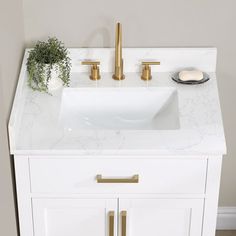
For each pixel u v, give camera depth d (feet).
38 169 7.68
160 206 7.95
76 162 7.64
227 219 10.37
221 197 10.25
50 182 7.77
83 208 7.98
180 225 8.11
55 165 7.66
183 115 8.08
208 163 7.66
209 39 8.93
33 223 8.04
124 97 8.72
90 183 7.79
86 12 8.70
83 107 8.78
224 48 9.00
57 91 8.54
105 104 8.77
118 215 8.02
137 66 8.96
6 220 7.43
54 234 8.16
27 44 8.90
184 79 8.66
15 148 7.50
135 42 8.93
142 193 7.86
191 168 7.70
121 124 8.82
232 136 9.71
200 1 8.66
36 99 8.37
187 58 8.93
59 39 8.89
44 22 8.76
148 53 8.89
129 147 7.54
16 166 7.64
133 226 8.12
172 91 8.68
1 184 7.14
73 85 8.69
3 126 7.23
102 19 8.75
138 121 8.85
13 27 7.99
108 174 7.73
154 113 8.85
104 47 8.95
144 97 8.72
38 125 7.87
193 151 7.52
